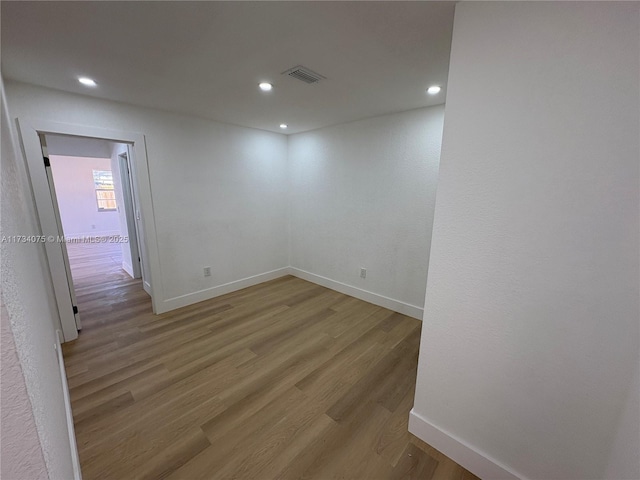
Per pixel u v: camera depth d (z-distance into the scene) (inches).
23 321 19.3
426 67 69.9
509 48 40.3
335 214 143.1
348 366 85.0
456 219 48.8
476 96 44.0
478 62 43.3
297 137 153.8
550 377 42.8
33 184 84.5
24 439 16.8
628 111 33.3
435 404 57.0
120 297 138.6
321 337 101.7
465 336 50.8
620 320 36.3
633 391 34.9
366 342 98.5
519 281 43.7
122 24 51.8
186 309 124.3
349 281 142.1
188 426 62.3
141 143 105.2
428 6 46.1
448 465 54.5
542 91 38.4
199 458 54.9
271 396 72.0
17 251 25.1
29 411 16.6
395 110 108.0
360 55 64.0
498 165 43.3
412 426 61.1
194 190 124.0
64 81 79.2
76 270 188.5
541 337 42.8
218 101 97.3
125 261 185.9
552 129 38.3
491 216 45.0
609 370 37.7
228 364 85.1
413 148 109.6
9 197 26.2
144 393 72.3
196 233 127.7
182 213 121.6
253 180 147.0
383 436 60.6
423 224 111.5
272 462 54.4
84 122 92.0
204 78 77.2
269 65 69.3
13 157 53.6
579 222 37.9
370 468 53.6
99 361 85.7
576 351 40.1
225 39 57.4
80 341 97.2
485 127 43.7
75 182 290.0
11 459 16.6
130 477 51.0
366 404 69.7
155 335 101.7
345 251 141.7
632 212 34.3
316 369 83.3
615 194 35.1
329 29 53.7
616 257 35.9
